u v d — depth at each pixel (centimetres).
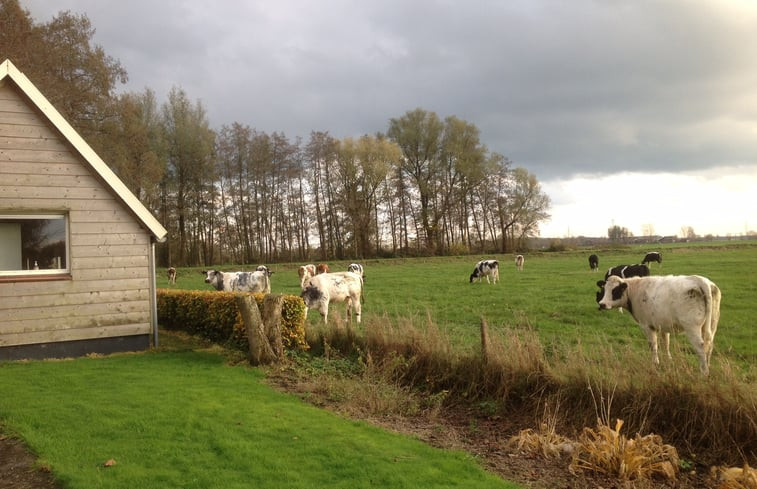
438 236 7244
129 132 3838
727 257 4422
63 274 1234
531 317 1708
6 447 608
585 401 768
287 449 602
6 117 1186
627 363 779
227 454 582
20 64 2970
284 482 514
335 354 1139
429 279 3441
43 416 701
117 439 625
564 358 891
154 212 5512
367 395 853
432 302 2200
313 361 1088
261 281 2255
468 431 747
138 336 1310
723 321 1490
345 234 6631
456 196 7231
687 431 677
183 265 5647
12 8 2945
